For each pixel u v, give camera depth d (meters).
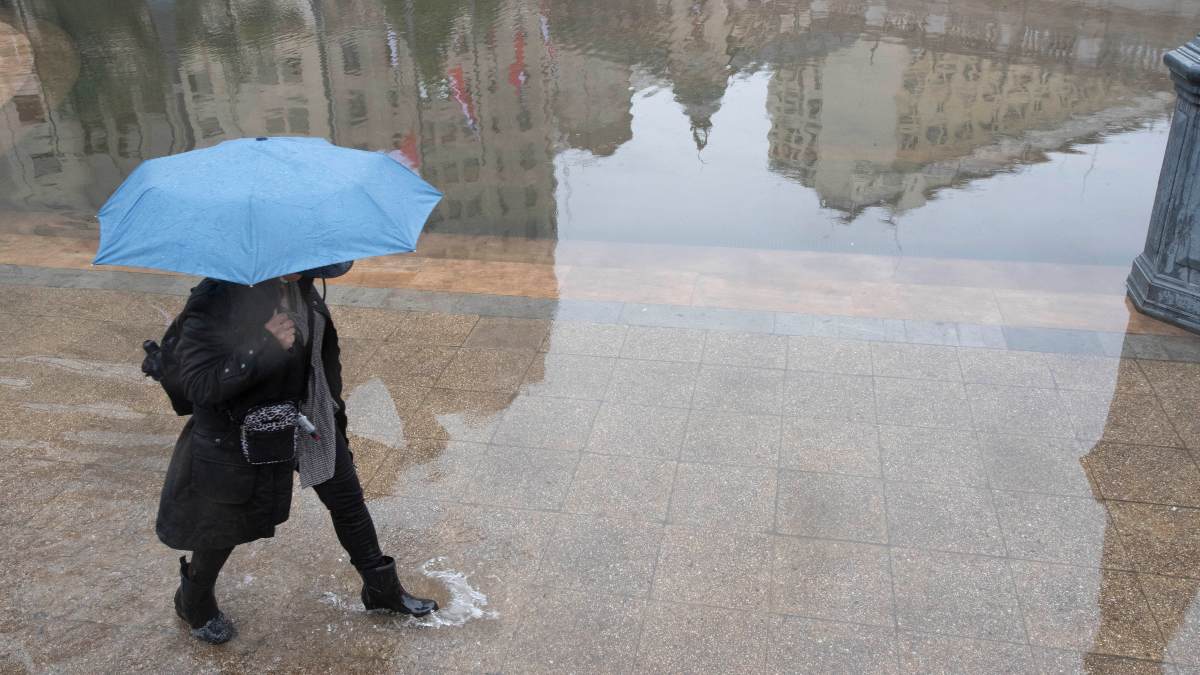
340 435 3.48
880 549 4.14
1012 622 3.73
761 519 4.34
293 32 21.12
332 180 2.88
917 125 12.88
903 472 4.62
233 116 15.31
